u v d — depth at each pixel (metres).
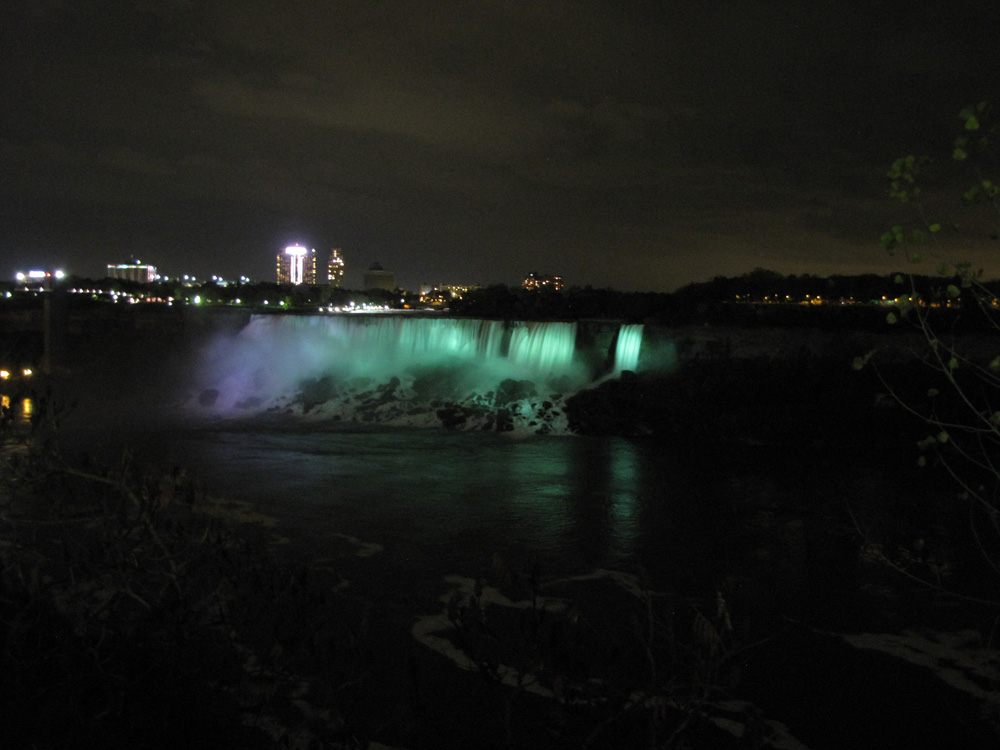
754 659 15.47
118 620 8.48
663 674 7.85
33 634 7.59
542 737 11.61
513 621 16.44
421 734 11.96
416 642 15.70
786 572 20.14
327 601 17.91
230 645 8.20
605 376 45.81
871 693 14.27
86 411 45.75
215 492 27.77
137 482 8.12
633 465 32.34
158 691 7.64
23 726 7.29
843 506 26.12
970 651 15.81
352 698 8.81
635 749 7.67
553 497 27.42
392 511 25.55
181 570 8.02
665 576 19.88
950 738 12.97
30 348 56.41
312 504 26.31
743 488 28.59
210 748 7.91
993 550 21.52
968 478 29.47
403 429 40.72
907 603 18.11
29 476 8.17
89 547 8.29
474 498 27.27
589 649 7.97
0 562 8.22
